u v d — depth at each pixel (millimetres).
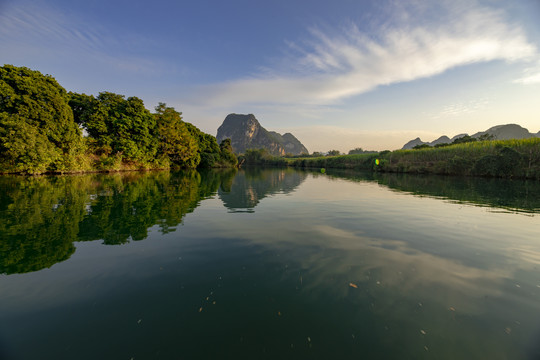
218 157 69125
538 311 3365
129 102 36344
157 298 3602
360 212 9906
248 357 2545
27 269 4504
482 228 7652
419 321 3137
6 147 21672
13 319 3102
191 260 4945
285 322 3105
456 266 4789
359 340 2812
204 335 2871
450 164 37531
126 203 11164
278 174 40594
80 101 31453
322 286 3959
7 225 7332
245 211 9969
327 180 27828
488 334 2916
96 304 3441
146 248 5625
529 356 2574
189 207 10656
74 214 8852
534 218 9125
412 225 7895
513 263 4969
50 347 2656
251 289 3852
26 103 22625
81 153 29281
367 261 4953
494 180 28516
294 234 6766
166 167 46438
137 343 2730
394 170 47062
